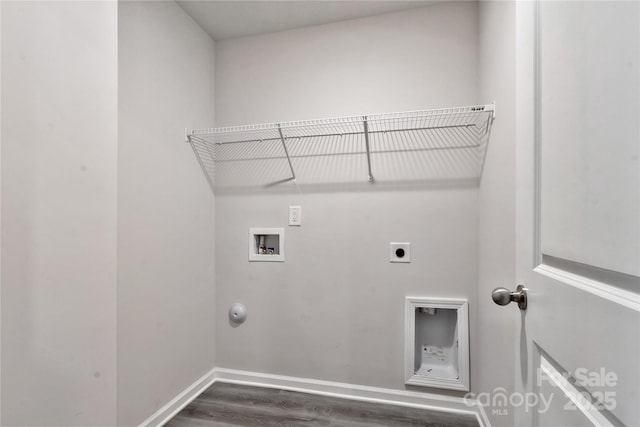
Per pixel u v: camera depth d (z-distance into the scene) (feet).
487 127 5.00
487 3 5.00
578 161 1.66
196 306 6.35
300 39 6.59
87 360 2.15
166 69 5.53
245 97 6.87
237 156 6.90
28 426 1.82
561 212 1.85
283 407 5.86
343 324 6.33
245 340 6.82
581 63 1.64
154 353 5.24
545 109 2.05
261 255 6.73
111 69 2.35
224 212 6.93
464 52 5.78
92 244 2.20
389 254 6.11
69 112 2.05
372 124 6.18
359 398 6.17
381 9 6.03
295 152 6.58
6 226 1.72
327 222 6.42
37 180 1.87
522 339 2.39
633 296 1.29
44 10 1.91
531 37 2.22
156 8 5.30
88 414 2.15
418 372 6.02
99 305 2.23
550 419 1.95
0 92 1.69
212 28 6.59
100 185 2.26
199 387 6.37
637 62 1.24
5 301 1.72
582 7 1.63
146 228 5.08
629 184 1.29
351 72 6.31
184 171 6.01
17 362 1.77
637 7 1.24
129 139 4.75
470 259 5.75
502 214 4.15
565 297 1.77
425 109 5.95
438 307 5.86
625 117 1.31
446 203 5.86
